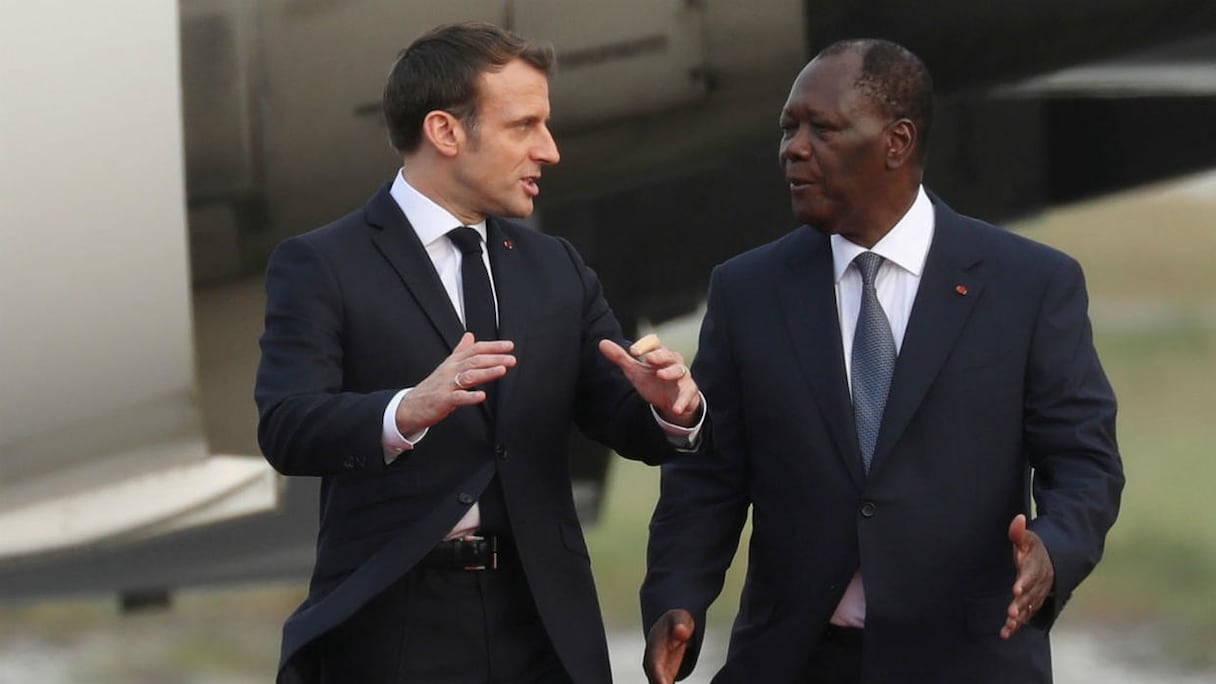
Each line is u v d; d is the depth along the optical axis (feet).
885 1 51.90
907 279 38.75
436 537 36.04
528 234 38.73
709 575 39.47
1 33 49.32
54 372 51.57
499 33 37.32
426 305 36.83
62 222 50.37
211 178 51.78
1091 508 36.81
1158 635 126.82
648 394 35.53
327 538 37.42
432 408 33.76
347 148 52.16
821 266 39.22
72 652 122.83
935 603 37.70
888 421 37.81
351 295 36.68
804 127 38.09
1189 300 226.58
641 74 51.90
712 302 40.24
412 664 36.50
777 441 38.70
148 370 52.39
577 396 38.86
